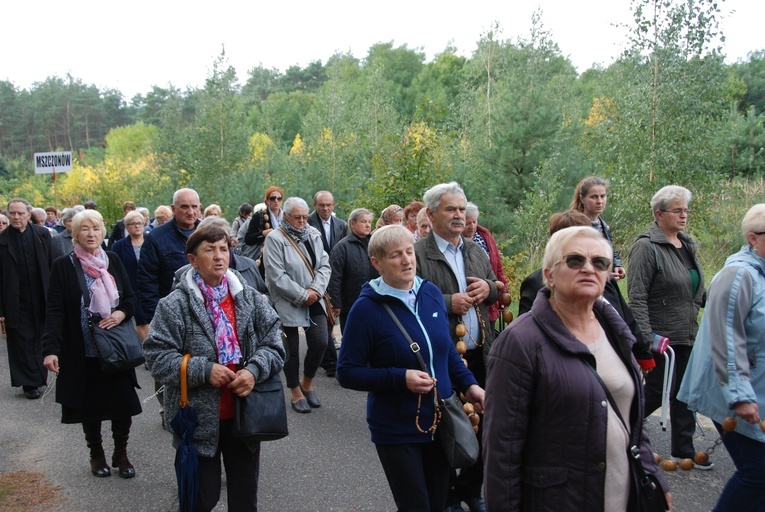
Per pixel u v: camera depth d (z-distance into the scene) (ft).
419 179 39.58
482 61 121.80
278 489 15.65
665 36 38.91
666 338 15.10
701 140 38.55
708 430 18.76
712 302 11.66
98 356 15.67
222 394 11.31
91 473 16.94
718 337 11.44
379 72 118.21
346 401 22.50
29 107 244.22
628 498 8.21
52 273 15.90
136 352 15.99
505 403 8.24
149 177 90.22
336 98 110.11
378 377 10.73
